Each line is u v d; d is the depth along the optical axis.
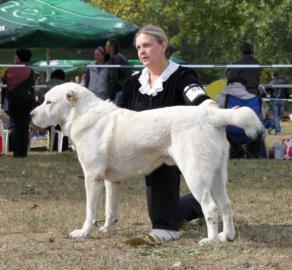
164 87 9.55
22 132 21.31
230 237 9.19
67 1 24.53
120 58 21.44
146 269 7.80
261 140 20.88
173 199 9.59
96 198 9.34
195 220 10.77
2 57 32.31
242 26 31.75
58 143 24.31
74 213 11.33
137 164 9.16
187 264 8.04
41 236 9.63
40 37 22.06
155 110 9.14
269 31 62.31
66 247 8.95
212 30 30.92
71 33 22.31
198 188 8.73
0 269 7.84
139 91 9.75
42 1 24.39
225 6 30.00
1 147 22.92
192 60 78.12
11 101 20.78
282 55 63.25
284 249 8.83
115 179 9.46
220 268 7.87
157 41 9.55
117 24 23.09
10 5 24.05
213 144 8.73
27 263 8.11
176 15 32.16
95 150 9.21
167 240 9.45
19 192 13.72
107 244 9.13
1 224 10.45
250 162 19.31
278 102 35.69
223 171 9.00
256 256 8.42
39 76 38.53
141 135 9.00
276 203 12.55
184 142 8.77
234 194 13.60
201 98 9.27
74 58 31.56
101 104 9.44
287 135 34.75
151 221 9.80
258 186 14.75
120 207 11.93
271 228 10.28
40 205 12.16
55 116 9.49
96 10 24.36
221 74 72.56
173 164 9.12
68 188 14.38
